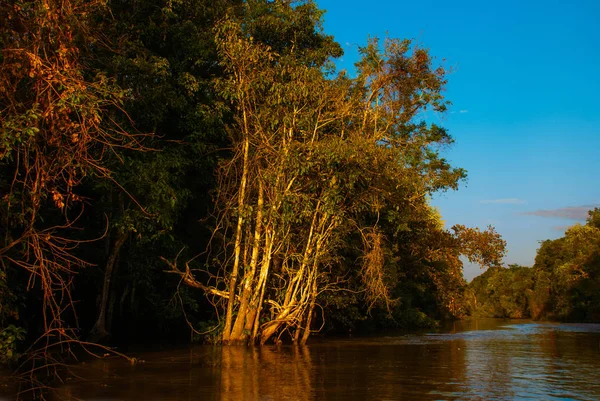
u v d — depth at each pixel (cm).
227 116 1898
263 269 1633
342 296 2169
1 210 1148
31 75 942
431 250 3416
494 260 3444
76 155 1059
